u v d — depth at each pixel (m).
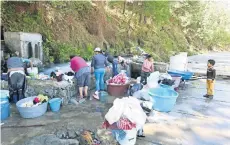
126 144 3.80
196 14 27.92
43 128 4.35
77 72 6.05
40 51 9.43
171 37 24.45
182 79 7.90
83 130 4.18
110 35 15.80
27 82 5.98
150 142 4.04
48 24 11.27
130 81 7.58
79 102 5.93
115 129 3.83
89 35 13.64
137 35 18.81
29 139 3.88
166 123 4.84
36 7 10.95
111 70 8.10
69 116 5.00
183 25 27.45
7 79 5.97
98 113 5.22
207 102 6.32
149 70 7.22
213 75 6.62
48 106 5.31
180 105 6.02
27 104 5.02
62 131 4.07
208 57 20.69
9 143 3.80
